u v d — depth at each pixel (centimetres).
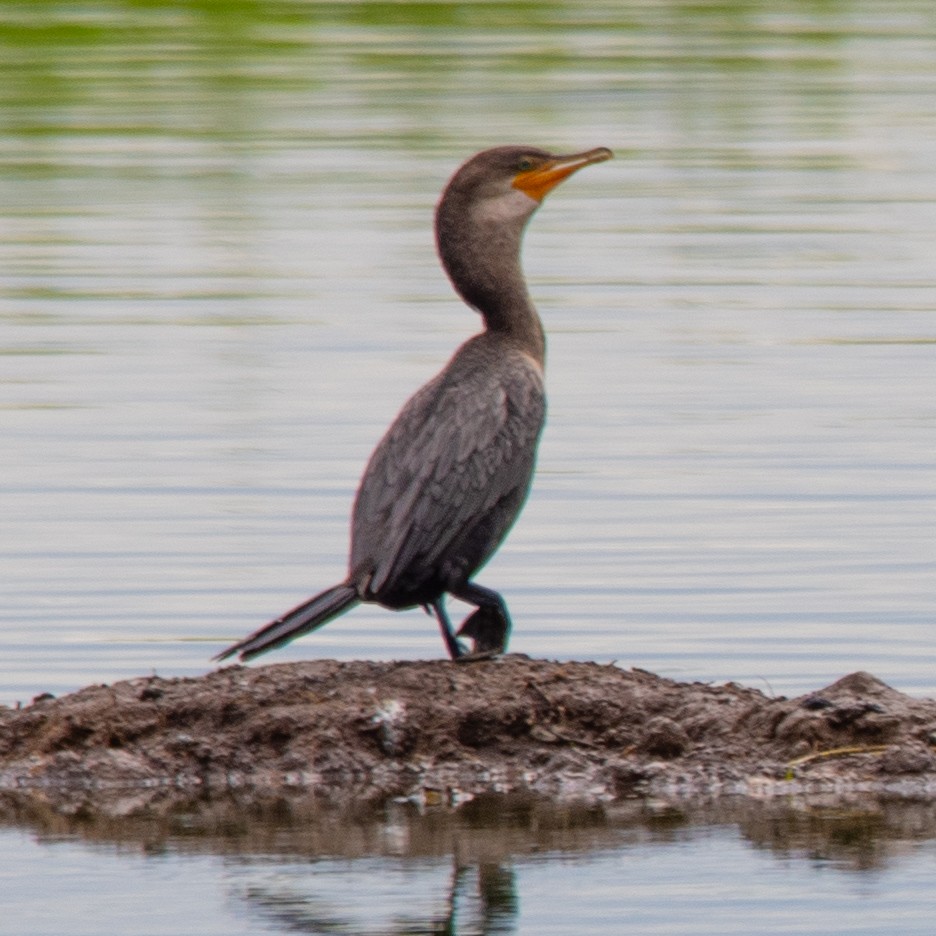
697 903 975
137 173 3312
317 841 1070
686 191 3180
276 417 2017
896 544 1639
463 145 3447
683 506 1738
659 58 4262
